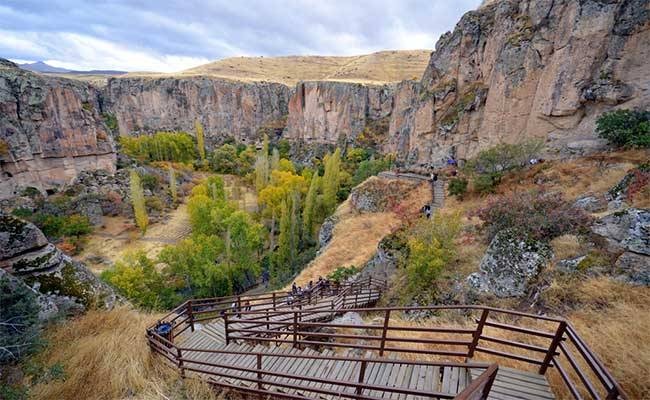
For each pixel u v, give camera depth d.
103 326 7.30
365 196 30.02
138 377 5.23
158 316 8.64
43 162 49.00
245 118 98.25
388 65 109.69
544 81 23.64
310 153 81.31
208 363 5.04
